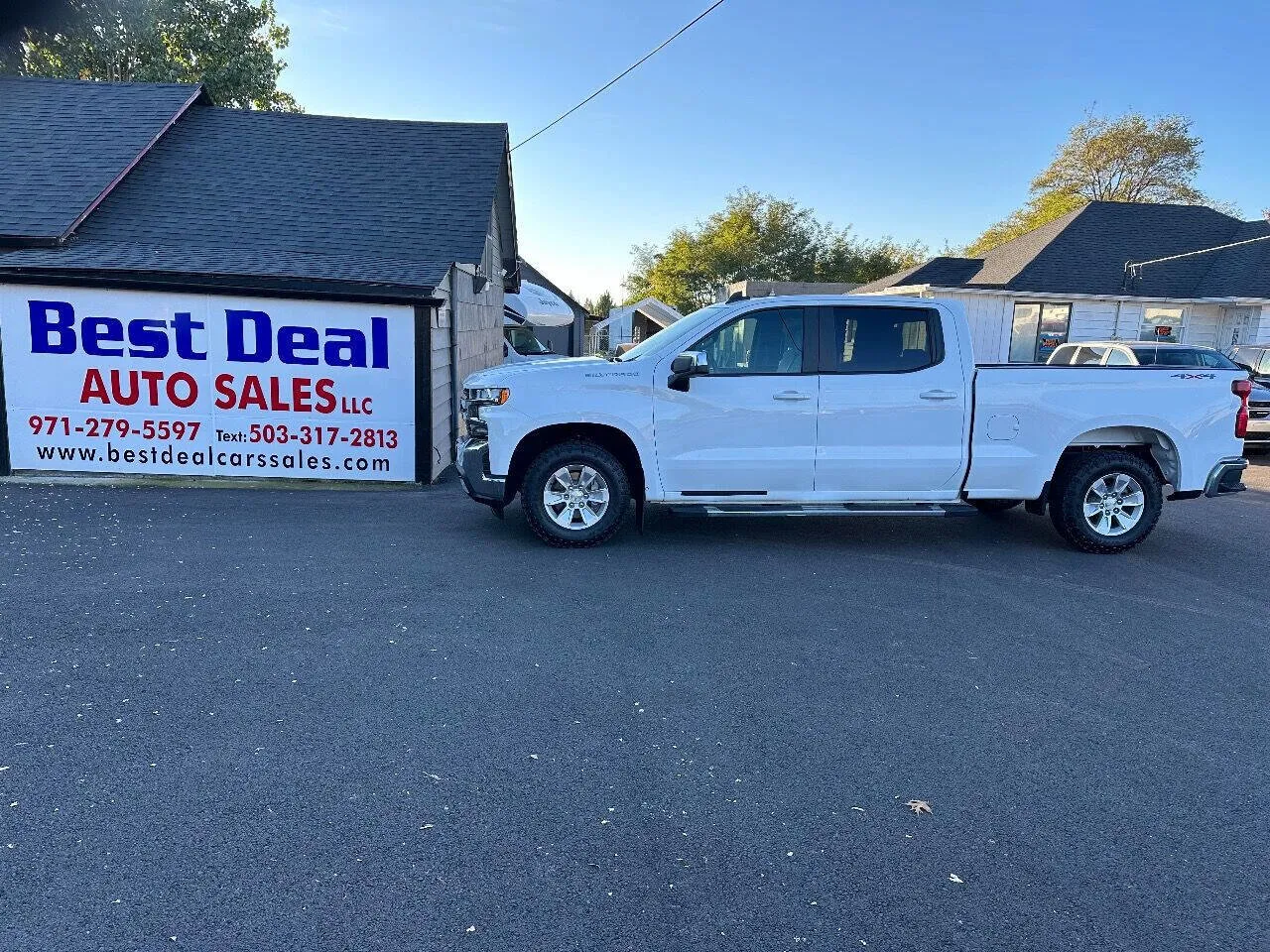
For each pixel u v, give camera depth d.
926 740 3.70
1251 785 3.38
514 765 3.38
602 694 4.05
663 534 7.33
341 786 3.18
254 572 5.81
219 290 8.99
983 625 5.18
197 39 24.52
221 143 12.75
